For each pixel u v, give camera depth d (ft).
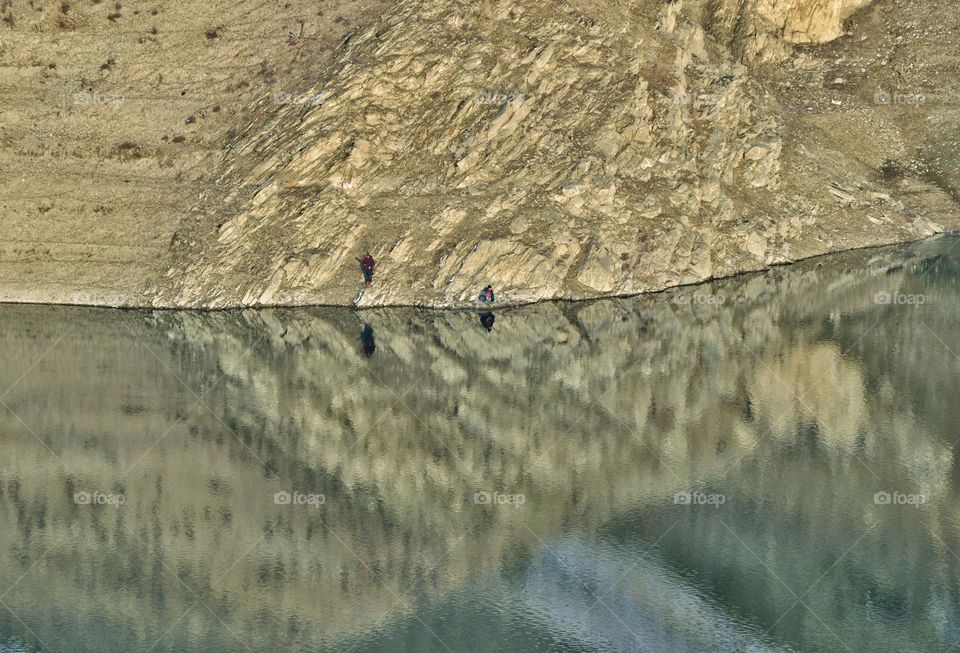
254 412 128.47
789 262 185.78
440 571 90.89
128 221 190.49
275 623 84.84
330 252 176.35
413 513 101.30
